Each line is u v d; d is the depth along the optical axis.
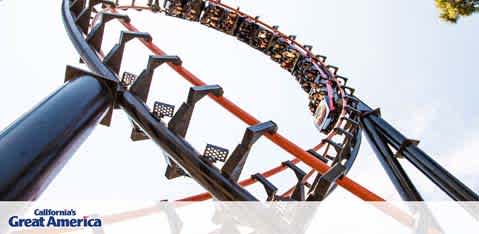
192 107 6.21
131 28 13.43
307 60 24.81
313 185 7.83
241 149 5.68
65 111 4.00
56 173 3.76
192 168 5.77
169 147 5.93
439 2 12.57
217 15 27.44
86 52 9.24
